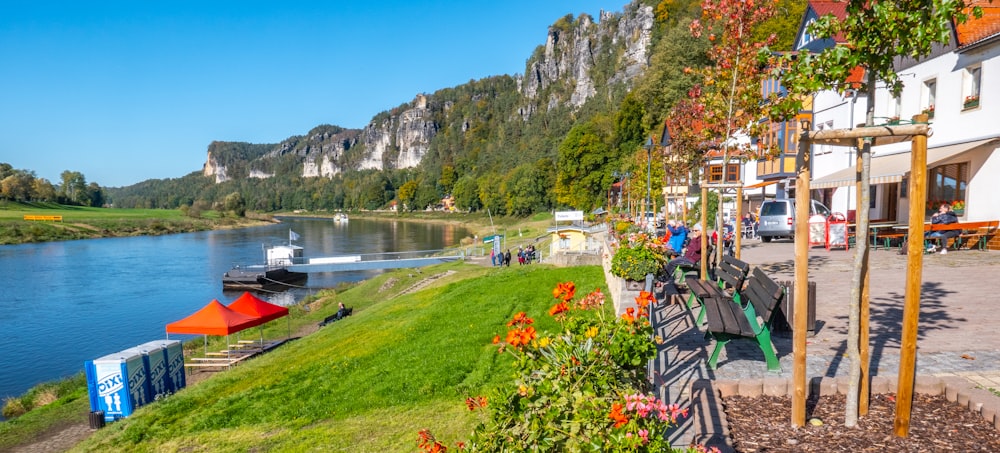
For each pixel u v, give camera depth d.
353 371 11.56
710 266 11.89
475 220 135.25
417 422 8.02
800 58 4.47
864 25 4.25
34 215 125.31
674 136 21.80
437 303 17.84
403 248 76.56
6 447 12.41
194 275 51.22
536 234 70.88
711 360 6.17
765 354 6.02
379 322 17.45
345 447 7.55
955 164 17.61
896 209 21.50
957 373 5.46
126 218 140.12
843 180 19.41
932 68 18.53
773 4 10.81
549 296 15.66
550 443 3.33
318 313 30.55
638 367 4.30
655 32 131.50
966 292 9.67
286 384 11.70
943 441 3.97
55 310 35.97
